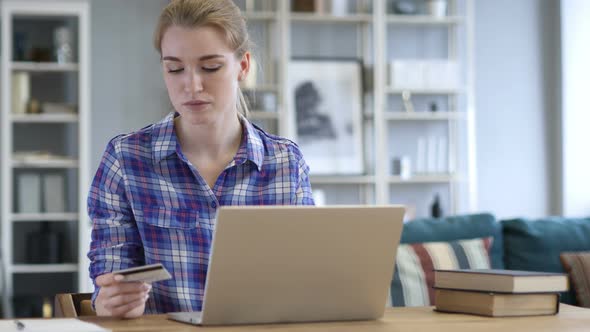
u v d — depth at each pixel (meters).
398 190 6.53
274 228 1.57
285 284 1.63
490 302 1.77
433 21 6.39
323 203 6.36
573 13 6.57
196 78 1.81
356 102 6.43
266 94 6.18
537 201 6.68
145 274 1.63
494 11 6.68
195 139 1.99
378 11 6.32
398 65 6.35
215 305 1.60
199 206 1.98
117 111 6.16
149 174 1.97
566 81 6.59
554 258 3.57
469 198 6.51
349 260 1.65
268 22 6.25
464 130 6.50
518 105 6.69
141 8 6.20
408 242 3.48
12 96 5.91
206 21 1.80
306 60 6.39
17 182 5.95
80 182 5.93
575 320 1.73
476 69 6.65
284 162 2.06
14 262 5.98
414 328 1.61
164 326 1.61
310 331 1.57
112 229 1.95
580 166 6.57
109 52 6.16
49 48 5.96
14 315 5.74
